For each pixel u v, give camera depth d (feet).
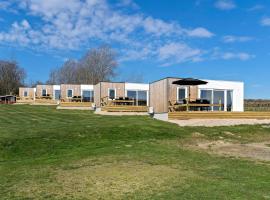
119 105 96.27
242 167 28.71
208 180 24.03
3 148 38.91
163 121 62.39
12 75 259.60
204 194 20.72
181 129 54.95
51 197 20.98
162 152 35.73
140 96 107.34
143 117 74.18
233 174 25.99
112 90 104.58
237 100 95.86
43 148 39.86
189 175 25.50
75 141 43.16
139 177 24.91
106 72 235.20
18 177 26.48
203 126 60.13
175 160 31.40
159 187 22.41
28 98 169.68
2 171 29.17
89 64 235.81
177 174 25.76
